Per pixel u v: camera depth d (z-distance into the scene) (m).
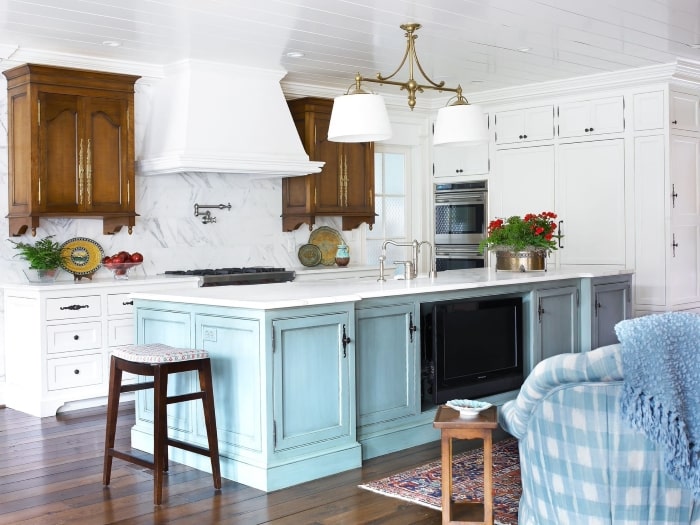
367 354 4.19
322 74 6.75
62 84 5.52
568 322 5.46
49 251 5.55
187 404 4.14
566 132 7.34
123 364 3.70
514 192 7.76
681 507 2.58
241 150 6.20
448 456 3.12
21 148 5.52
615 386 2.53
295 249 7.46
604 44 5.88
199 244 6.75
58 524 3.28
